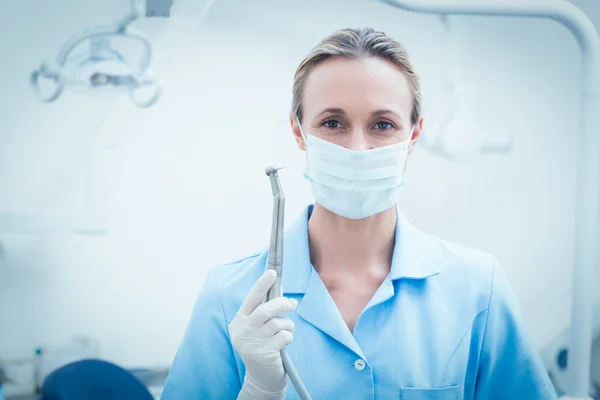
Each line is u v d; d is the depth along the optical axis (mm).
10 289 2213
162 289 2295
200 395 994
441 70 2244
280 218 885
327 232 1012
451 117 2027
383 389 936
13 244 2197
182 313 2311
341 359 944
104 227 2217
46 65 1718
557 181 2355
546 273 2365
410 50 2248
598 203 2182
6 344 2225
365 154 931
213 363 1001
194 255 2293
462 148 1991
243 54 2219
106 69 1679
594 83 1536
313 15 2232
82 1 2162
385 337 957
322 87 933
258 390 900
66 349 2244
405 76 958
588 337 1591
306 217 1068
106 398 1435
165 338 2311
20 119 2166
